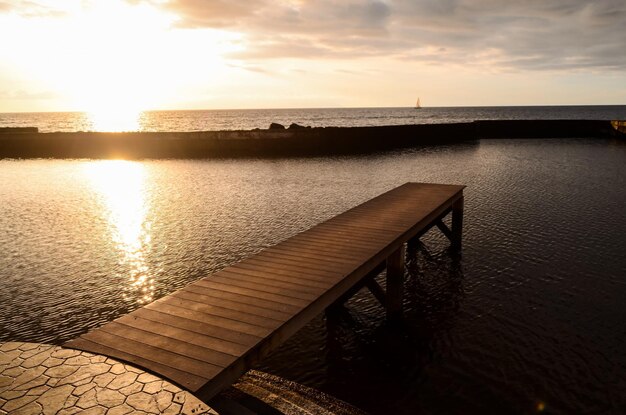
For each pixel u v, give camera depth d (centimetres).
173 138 3844
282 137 3762
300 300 584
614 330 802
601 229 1385
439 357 740
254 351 471
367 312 914
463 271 1103
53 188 2317
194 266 1164
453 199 1274
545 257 1165
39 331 841
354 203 1844
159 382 413
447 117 12569
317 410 542
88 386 410
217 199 1977
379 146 3947
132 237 1427
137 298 980
